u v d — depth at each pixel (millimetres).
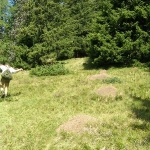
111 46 22312
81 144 7371
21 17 30766
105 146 7137
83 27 36375
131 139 7395
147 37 22281
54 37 29797
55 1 34125
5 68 13195
